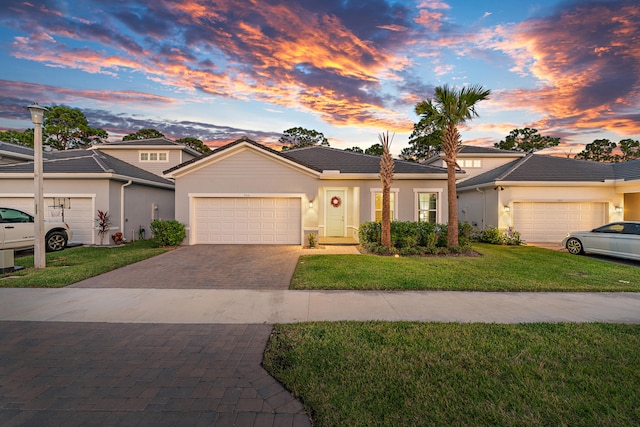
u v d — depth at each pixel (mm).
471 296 6223
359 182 14680
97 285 7035
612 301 5922
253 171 13508
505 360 3555
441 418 2539
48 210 13500
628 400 2783
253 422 2518
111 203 13773
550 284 6992
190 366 3461
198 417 2578
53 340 4145
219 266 9102
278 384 3107
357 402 2756
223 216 13695
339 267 8609
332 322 4750
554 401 2779
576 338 4172
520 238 15188
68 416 2586
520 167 16453
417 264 9039
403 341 4055
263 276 7914
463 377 3188
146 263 9531
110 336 4285
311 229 13453
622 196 14773
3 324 4707
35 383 3098
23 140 30500
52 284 6941
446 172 14602
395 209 14719
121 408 2697
